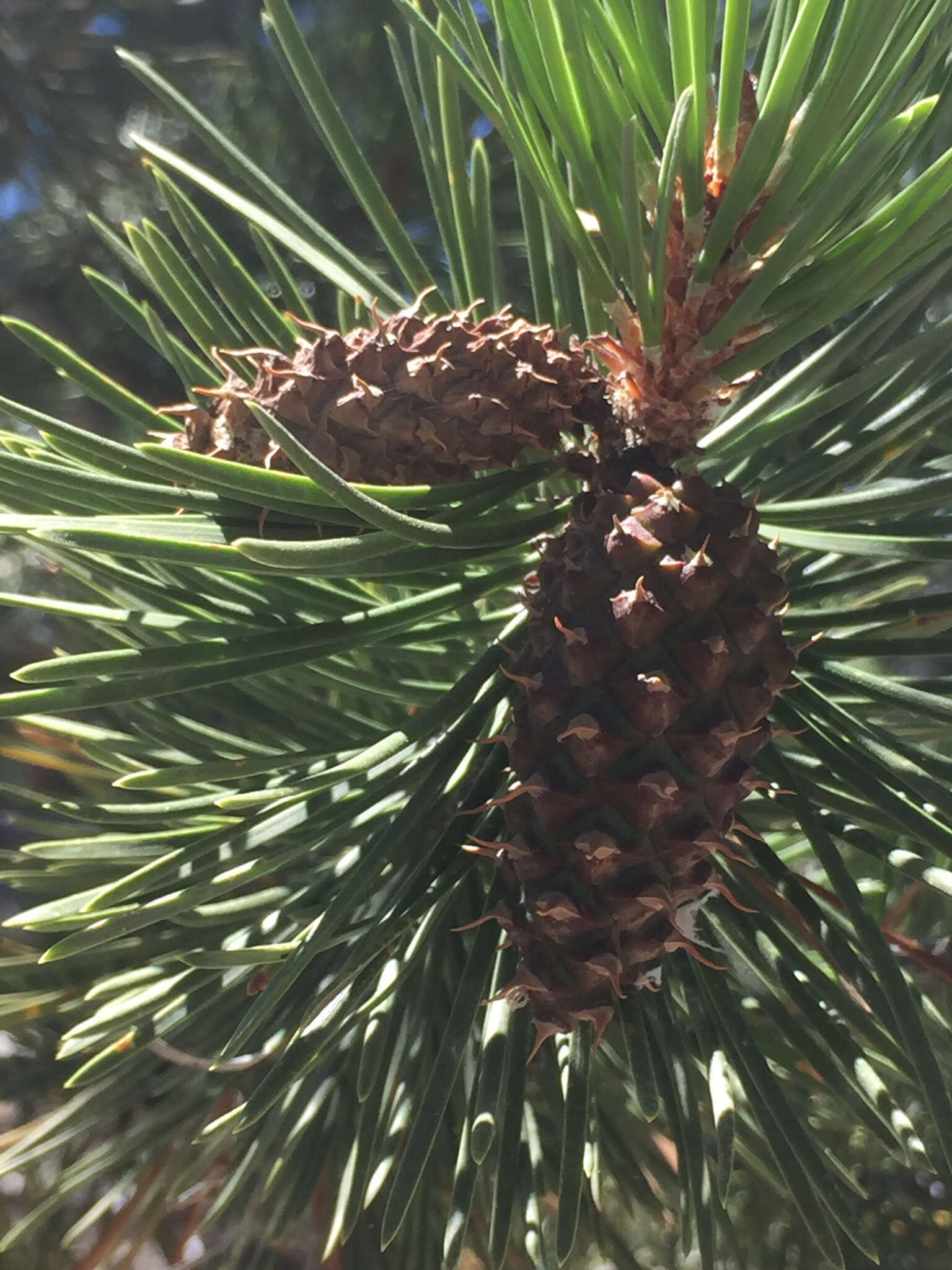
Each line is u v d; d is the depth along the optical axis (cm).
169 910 7
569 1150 7
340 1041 9
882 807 8
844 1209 7
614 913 7
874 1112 8
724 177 8
